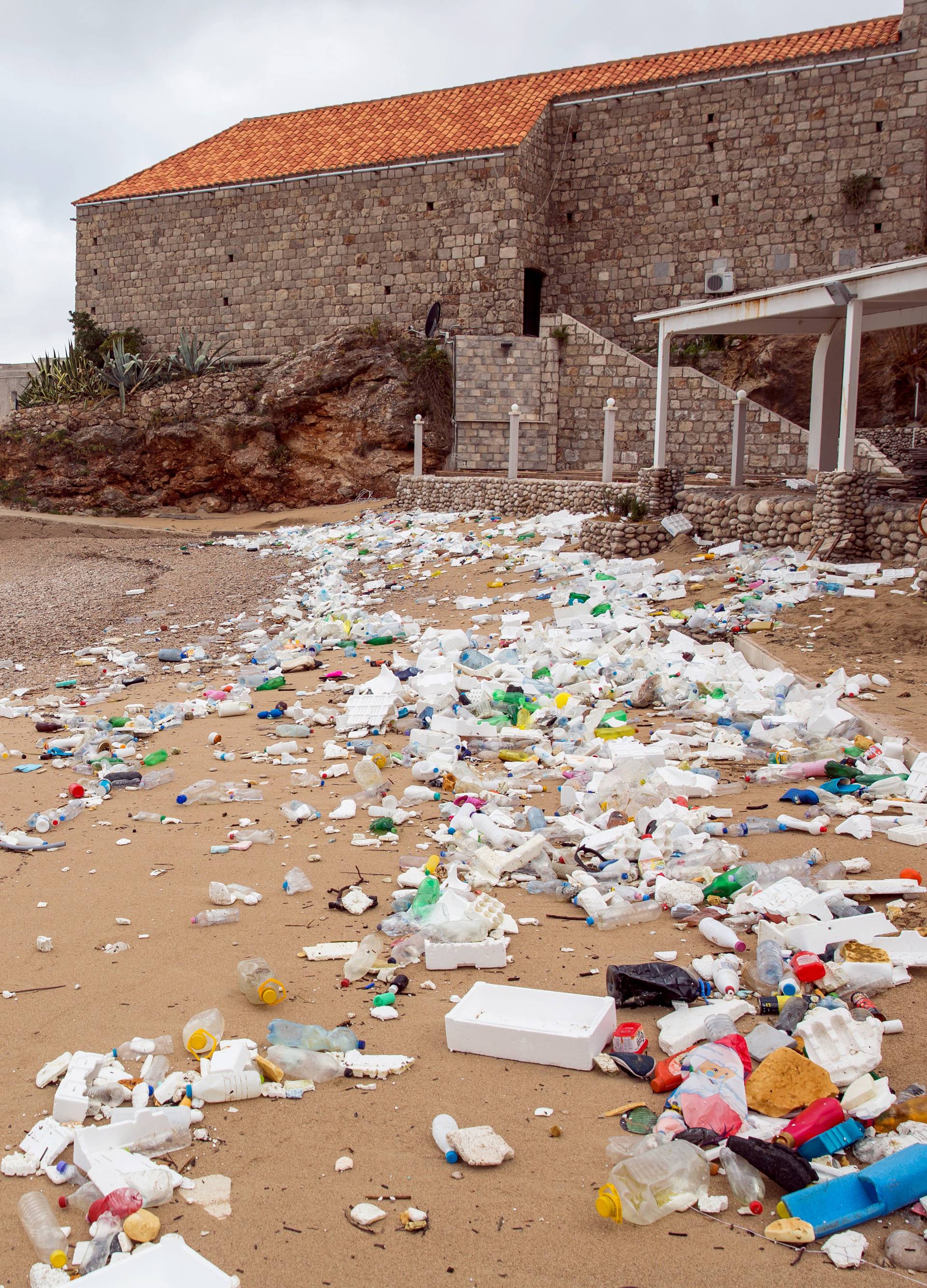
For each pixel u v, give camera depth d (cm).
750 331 2098
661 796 776
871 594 1413
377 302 3706
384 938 588
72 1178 391
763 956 512
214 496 3856
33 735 1134
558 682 1197
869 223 3169
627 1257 336
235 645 1714
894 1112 397
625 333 3538
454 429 3406
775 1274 326
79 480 3878
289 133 4138
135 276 4200
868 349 3089
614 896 617
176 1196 374
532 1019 476
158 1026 496
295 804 821
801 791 776
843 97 3155
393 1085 440
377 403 3444
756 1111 404
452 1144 390
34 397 4234
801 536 1719
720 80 3306
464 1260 338
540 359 3319
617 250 3525
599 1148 390
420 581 2053
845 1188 352
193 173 4109
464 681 1183
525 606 1711
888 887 595
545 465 3338
